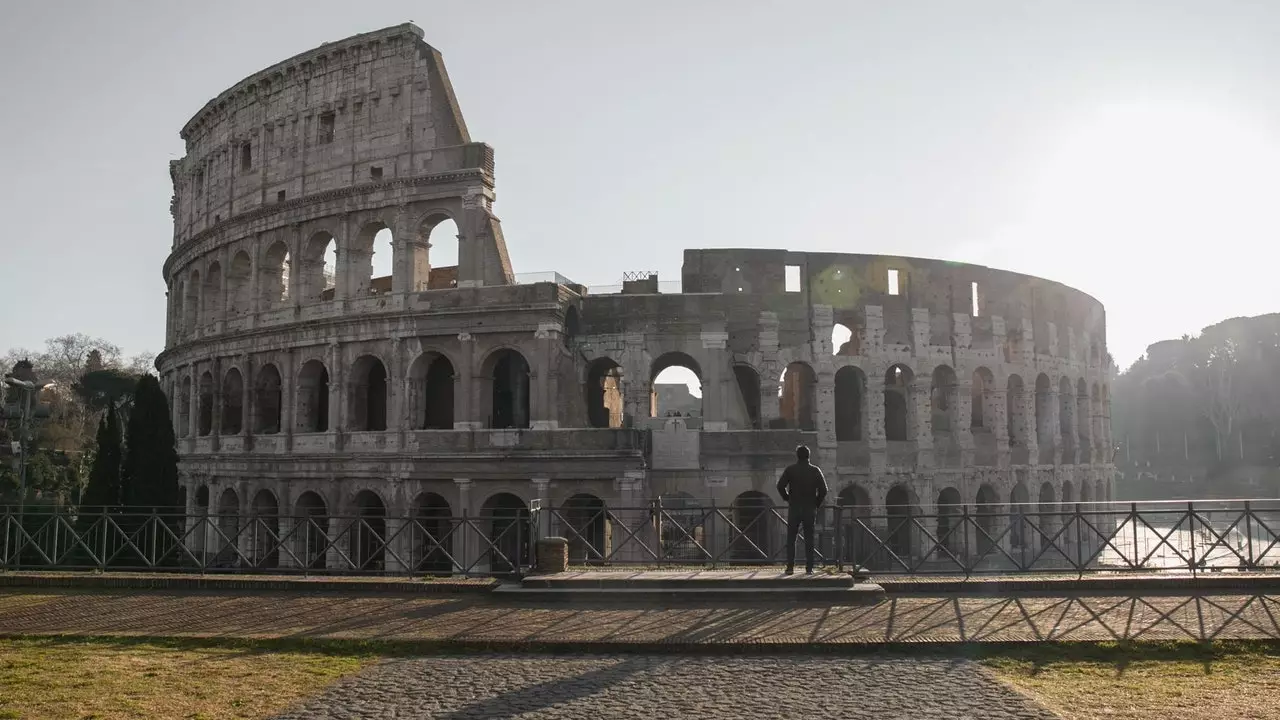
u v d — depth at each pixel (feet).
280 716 65.31
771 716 64.95
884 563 177.27
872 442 247.70
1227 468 560.61
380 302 238.48
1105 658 79.77
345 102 250.78
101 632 92.07
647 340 235.40
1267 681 72.38
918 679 74.18
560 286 228.02
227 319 272.72
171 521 227.61
